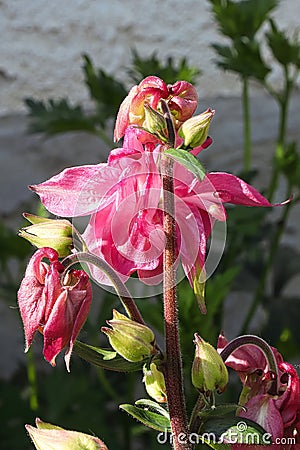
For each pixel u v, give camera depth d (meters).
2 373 0.97
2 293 0.77
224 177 0.41
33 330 0.40
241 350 0.44
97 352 0.41
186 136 0.40
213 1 0.79
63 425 0.77
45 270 0.40
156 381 0.43
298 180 0.78
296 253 0.90
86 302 0.40
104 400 0.81
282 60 0.79
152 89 0.41
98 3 1.01
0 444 0.76
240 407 0.42
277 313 0.84
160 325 0.65
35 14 1.01
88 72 0.80
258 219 0.71
